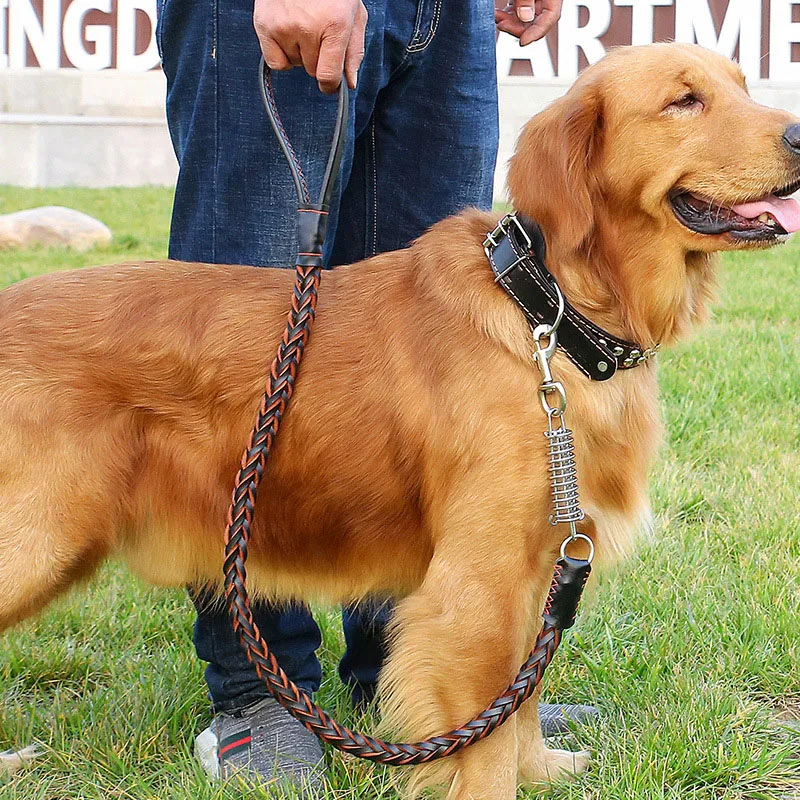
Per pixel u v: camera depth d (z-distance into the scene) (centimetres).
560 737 321
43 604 281
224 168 303
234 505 260
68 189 1900
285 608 316
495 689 263
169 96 321
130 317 280
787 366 675
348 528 286
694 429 569
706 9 1831
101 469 275
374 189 341
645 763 292
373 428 277
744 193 268
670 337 290
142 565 296
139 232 1327
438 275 279
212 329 280
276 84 295
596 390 270
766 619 365
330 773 305
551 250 271
